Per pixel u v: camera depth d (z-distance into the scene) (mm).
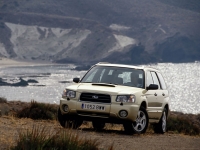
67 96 27750
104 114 26891
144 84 29562
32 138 16797
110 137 24938
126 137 25891
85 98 27297
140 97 28016
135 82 29484
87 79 30031
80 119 27594
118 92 27109
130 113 26891
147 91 29516
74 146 17141
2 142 18891
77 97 27422
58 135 17531
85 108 27078
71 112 27422
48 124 30750
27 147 16250
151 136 28328
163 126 32938
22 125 27625
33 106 37062
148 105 29641
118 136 26062
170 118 41375
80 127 30844
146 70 30812
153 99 30344
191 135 38594
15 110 42344
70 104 27422
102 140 22969
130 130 27453
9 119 31844
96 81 29625
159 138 27516
